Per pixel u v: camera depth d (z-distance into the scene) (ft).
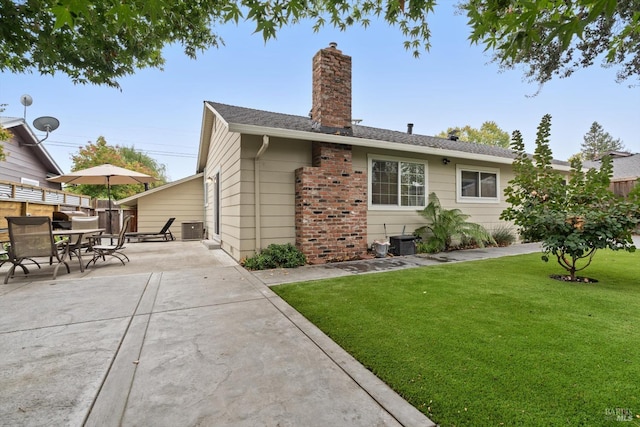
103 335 8.34
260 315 9.98
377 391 5.75
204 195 39.42
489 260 20.65
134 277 15.35
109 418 4.97
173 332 8.57
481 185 29.91
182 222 35.04
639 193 13.43
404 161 25.36
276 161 20.51
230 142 23.06
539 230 15.55
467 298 11.68
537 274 16.06
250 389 5.83
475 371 6.37
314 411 5.17
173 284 14.01
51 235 15.21
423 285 13.71
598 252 23.91
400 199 25.16
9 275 14.49
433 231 25.12
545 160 16.10
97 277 15.35
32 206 23.95
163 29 15.20
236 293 12.57
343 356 7.16
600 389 5.69
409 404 5.35
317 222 20.07
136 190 67.05
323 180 20.26
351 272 16.88
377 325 9.01
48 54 13.14
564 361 6.76
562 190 15.52
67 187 59.88
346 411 5.17
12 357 7.04
